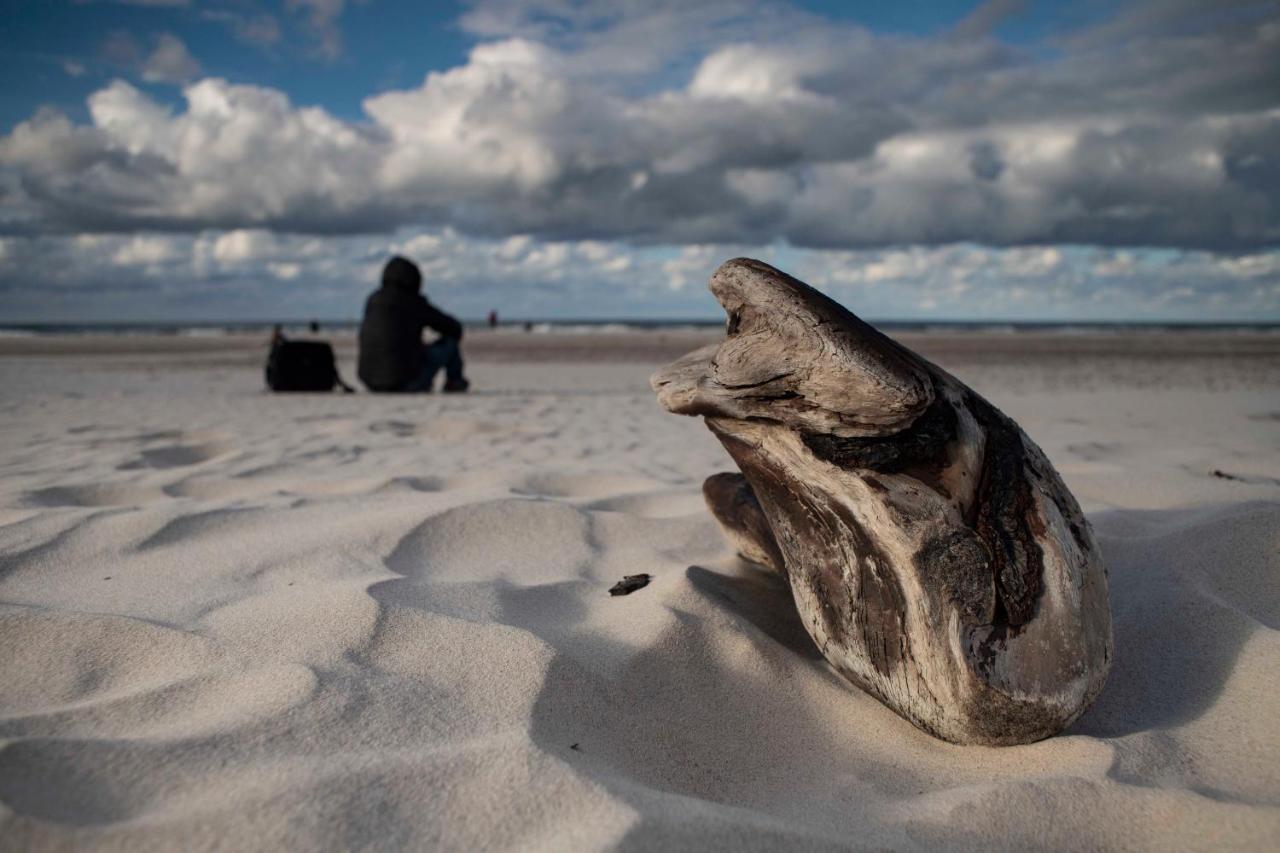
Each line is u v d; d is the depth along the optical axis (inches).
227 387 402.6
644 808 50.0
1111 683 75.8
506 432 235.0
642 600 87.6
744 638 79.8
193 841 45.4
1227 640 76.2
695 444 211.6
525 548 111.5
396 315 360.5
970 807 55.7
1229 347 900.6
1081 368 579.8
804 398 68.4
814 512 74.2
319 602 81.7
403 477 149.6
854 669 74.1
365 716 60.8
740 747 67.8
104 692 67.2
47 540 102.7
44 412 271.6
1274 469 154.3
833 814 57.6
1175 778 59.1
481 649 72.7
